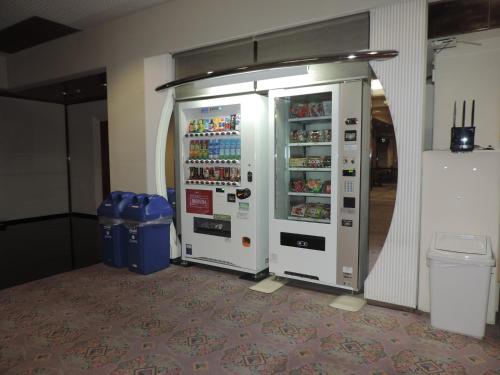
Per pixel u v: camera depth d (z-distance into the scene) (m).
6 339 2.66
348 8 3.14
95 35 4.98
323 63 3.08
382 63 2.99
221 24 3.86
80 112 8.04
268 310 3.11
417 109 2.89
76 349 2.52
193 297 3.40
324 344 2.56
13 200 7.54
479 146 3.08
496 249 2.75
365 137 3.25
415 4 2.85
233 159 3.91
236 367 2.30
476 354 2.43
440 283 2.71
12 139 7.48
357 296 3.37
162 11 4.29
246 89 3.71
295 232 3.56
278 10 3.50
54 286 3.70
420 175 2.94
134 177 4.71
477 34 2.96
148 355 2.44
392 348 2.51
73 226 7.35
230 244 3.95
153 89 4.40
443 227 2.89
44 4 4.32
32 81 6.09
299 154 3.90
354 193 3.22
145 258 4.01
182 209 4.29
